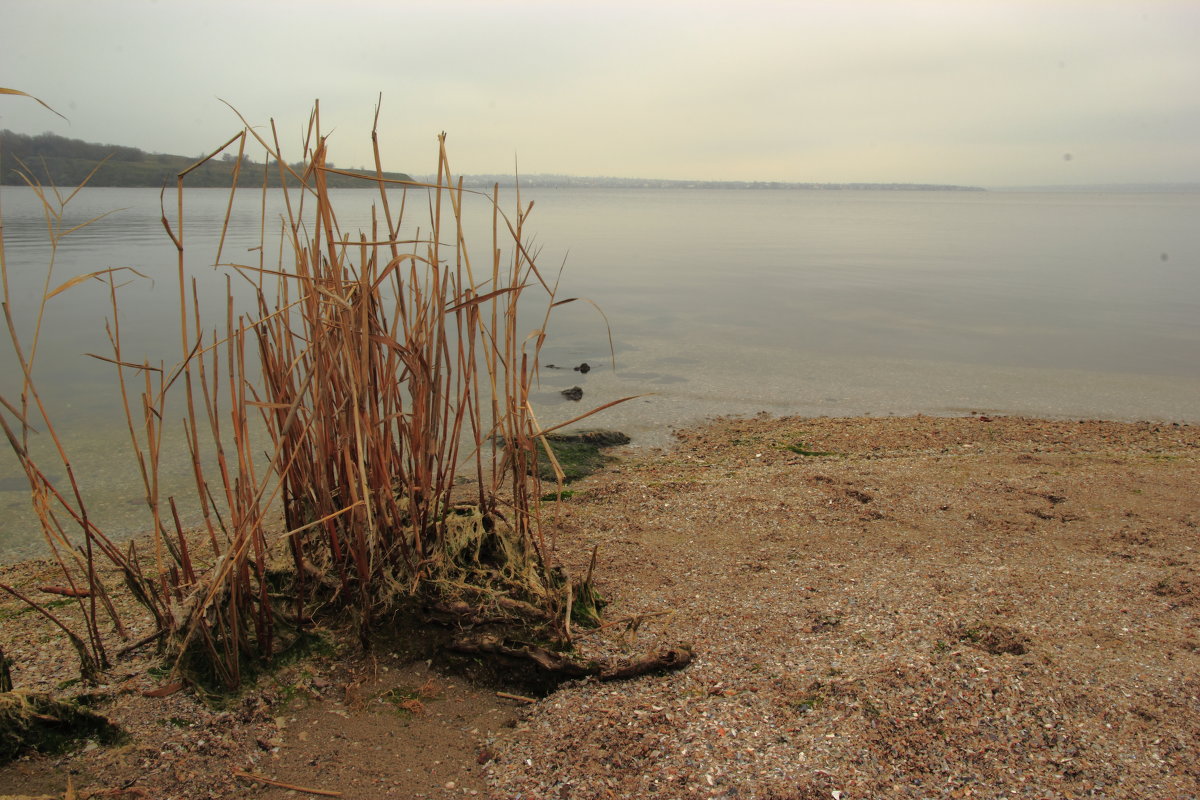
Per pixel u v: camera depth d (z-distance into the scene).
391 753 2.63
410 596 3.19
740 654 3.12
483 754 2.62
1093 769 2.48
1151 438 7.29
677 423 7.86
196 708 2.75
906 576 3.85
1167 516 4.73
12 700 2.49
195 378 9.23
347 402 3.15
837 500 5.00
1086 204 131.38
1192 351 11.71
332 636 3.18
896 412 8.43
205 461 6.51
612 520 4.66
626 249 29.16
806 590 3.70
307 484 3.30
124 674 2.88
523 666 3.01
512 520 4.49
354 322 3.08
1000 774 2.46
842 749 2.55
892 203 139.75
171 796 2.38
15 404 8.10
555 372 9.92
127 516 5.45
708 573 3.91
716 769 2.47
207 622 2.86
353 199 60.56
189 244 22.61
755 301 16.09
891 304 15.95
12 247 20.88
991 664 3.00
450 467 3.36
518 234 3.13
